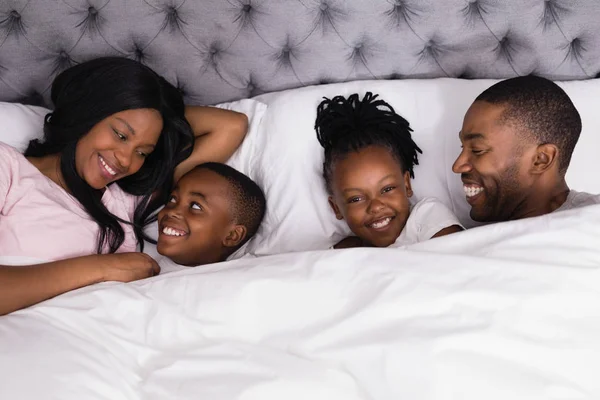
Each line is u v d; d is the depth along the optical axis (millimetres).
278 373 693
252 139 1127
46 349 713
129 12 1074
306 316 760
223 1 1064
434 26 1098
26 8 1056
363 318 726
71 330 766
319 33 1107
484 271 742
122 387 717
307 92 1130
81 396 678
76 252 962
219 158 1120
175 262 1070
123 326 780
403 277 749
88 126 940
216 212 1031
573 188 1058
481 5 1087
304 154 1083
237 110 1154
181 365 720
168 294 811
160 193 1106
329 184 1035
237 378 694
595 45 1130
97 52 1120
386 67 1162
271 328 765
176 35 1114
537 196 917
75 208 995
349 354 702
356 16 1085
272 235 1079
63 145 971
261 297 782
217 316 777
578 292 711
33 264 914
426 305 721
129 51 1131
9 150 960
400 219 994
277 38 1110
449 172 1066
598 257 745
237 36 1108
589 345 680
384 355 687
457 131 1079
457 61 1147
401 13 1098
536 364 673
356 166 973
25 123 1081
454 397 656
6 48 1099
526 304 705
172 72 1158
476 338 682
